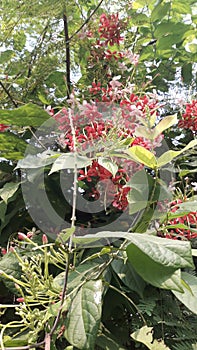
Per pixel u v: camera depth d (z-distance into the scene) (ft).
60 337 3.41
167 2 6.41
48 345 2.97
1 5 5.65
